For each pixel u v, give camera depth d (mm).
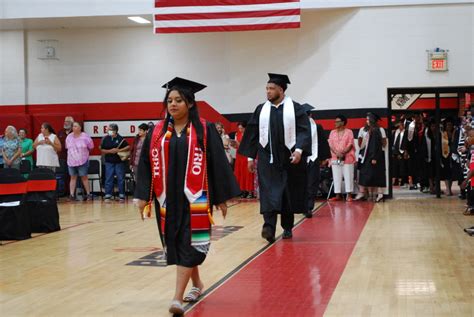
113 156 15359
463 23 14477
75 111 16766
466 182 9625
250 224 10555
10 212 9258
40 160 15383
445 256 7215
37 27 16625
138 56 16531
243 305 5188
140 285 6051
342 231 9469
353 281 6004
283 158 8609
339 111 15039
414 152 16438
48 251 8242
